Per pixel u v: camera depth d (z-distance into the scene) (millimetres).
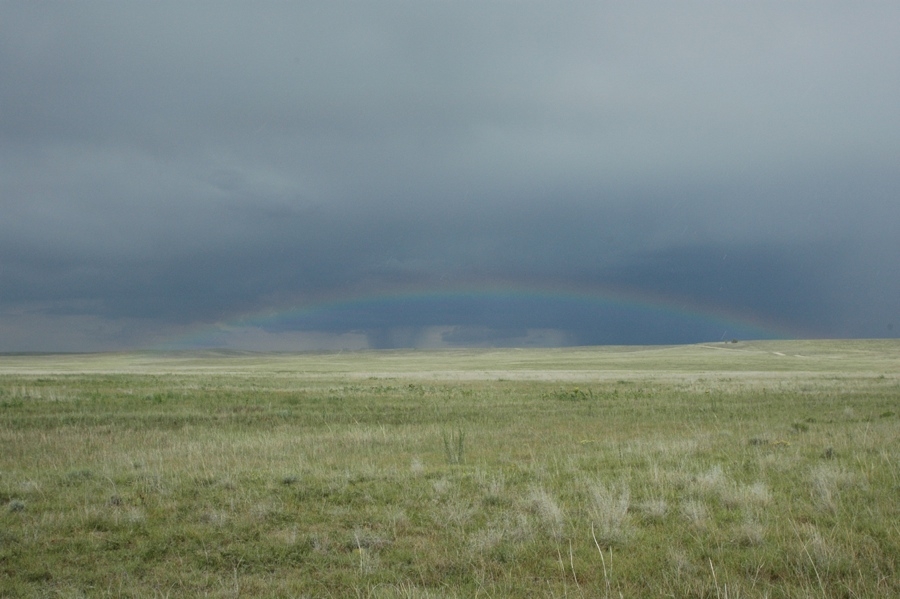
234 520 9320
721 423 20734
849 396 30859
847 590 6469
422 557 7801
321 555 7926
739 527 8438
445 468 12828
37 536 8664
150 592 6953
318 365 135625
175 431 20406
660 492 10484
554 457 13898
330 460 14203
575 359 147750
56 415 23281
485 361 155000
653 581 6910
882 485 10398
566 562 7500
